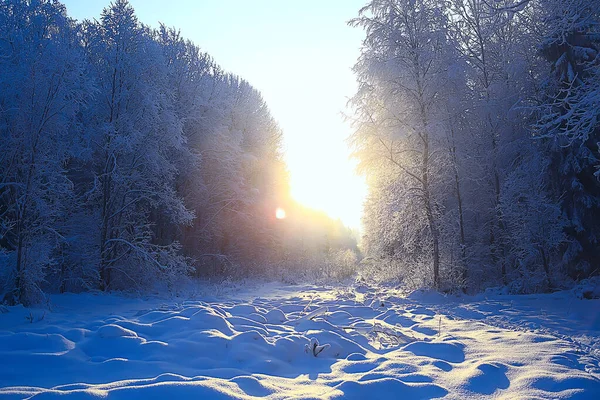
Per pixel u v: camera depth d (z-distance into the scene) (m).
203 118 22.55
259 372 4.59
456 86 14.42
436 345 5.48
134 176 15.38
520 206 12.91
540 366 4.43
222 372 4.39
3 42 11.50
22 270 10.30
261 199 27.05
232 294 14.80
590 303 9.25
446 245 14.95
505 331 6.71
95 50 15.55
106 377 4.20
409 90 14.37
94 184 14.62
